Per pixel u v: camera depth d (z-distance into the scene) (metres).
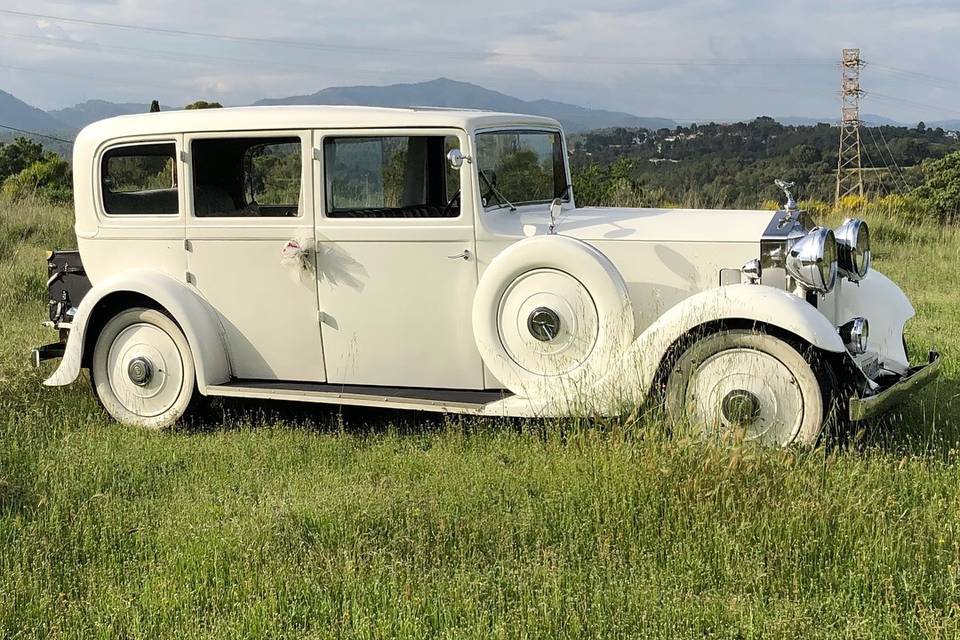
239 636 3.22
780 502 3.92
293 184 5.64
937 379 6.25
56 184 24.91
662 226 5.38
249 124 5.65
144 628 3.33
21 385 6.43
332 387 5.69
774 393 4.60
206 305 5.91
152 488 4.81
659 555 3.72
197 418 6.05
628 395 4.83
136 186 6.06
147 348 6.03
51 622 3.41
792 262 4.86
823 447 4.34
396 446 5.30
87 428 5.92
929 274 11.41
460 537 3.90
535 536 3.93
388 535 3.99
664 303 5.19
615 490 4.12
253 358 5.89
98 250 6.18
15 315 9.25
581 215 5.89
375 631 3.21
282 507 4.16
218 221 5.80
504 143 5.69
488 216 5.37
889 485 4.21
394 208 5.54
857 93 54.97
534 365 5.10
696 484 4.00
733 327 4.71
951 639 3.01
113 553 3.93
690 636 3.13
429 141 5.44
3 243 13.96
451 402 5.20
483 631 3.18
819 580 3.48
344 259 5.55
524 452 4.88
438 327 5.45
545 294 5.03
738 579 3.49
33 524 4.18
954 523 3.77
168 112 5.96
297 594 3.50
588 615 3.27
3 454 5.16
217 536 4.01
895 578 3.43
